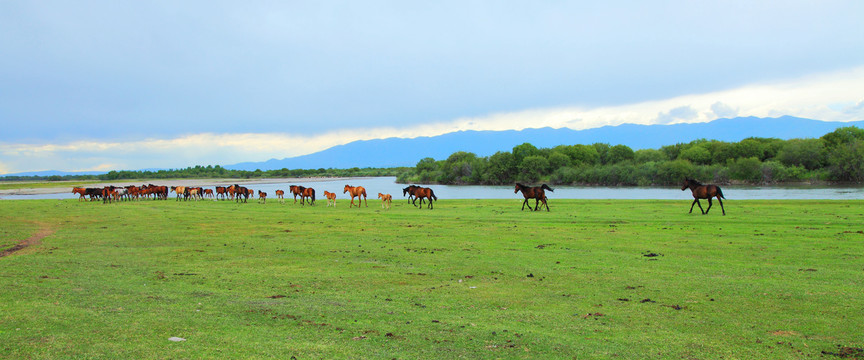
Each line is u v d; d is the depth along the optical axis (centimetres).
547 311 841
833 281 1002
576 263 1284
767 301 871
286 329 740
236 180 16312
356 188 3712
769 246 1467
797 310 812
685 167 8794
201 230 2141
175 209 3478
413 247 1609
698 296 920
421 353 634
